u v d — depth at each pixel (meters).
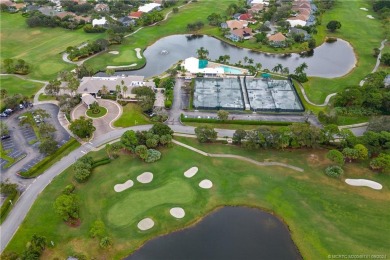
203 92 165.00
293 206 105.19
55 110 152.00
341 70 193.50
